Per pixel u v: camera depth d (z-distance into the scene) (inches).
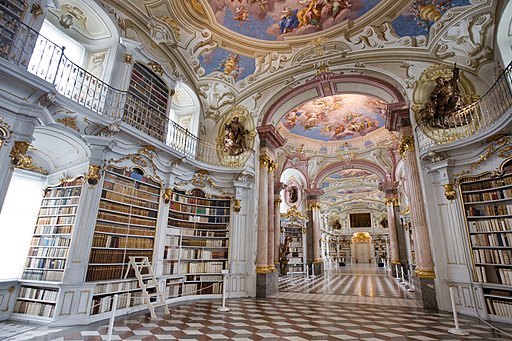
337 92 411.2
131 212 269.4
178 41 342.3
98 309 218.7
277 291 386.0
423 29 315.3
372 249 1253.1
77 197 231.8
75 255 212.7
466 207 268.2
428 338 177.5
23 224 231.3
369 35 339.0
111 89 266.7
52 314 199.5
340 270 839.1
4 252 218.5
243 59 385.1
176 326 202.1
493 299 233.6
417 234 291.6
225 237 361.7
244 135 409.7
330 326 205.6
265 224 375.6
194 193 362.6
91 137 227.3
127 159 265.1
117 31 278.2
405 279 567.5
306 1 309.0
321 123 572.4
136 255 268.4
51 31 252.4
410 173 312.0
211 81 403.5
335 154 663.8
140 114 297.9
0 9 185.8
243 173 373.1
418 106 322.0
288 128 585.6
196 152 390.6
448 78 312.2
